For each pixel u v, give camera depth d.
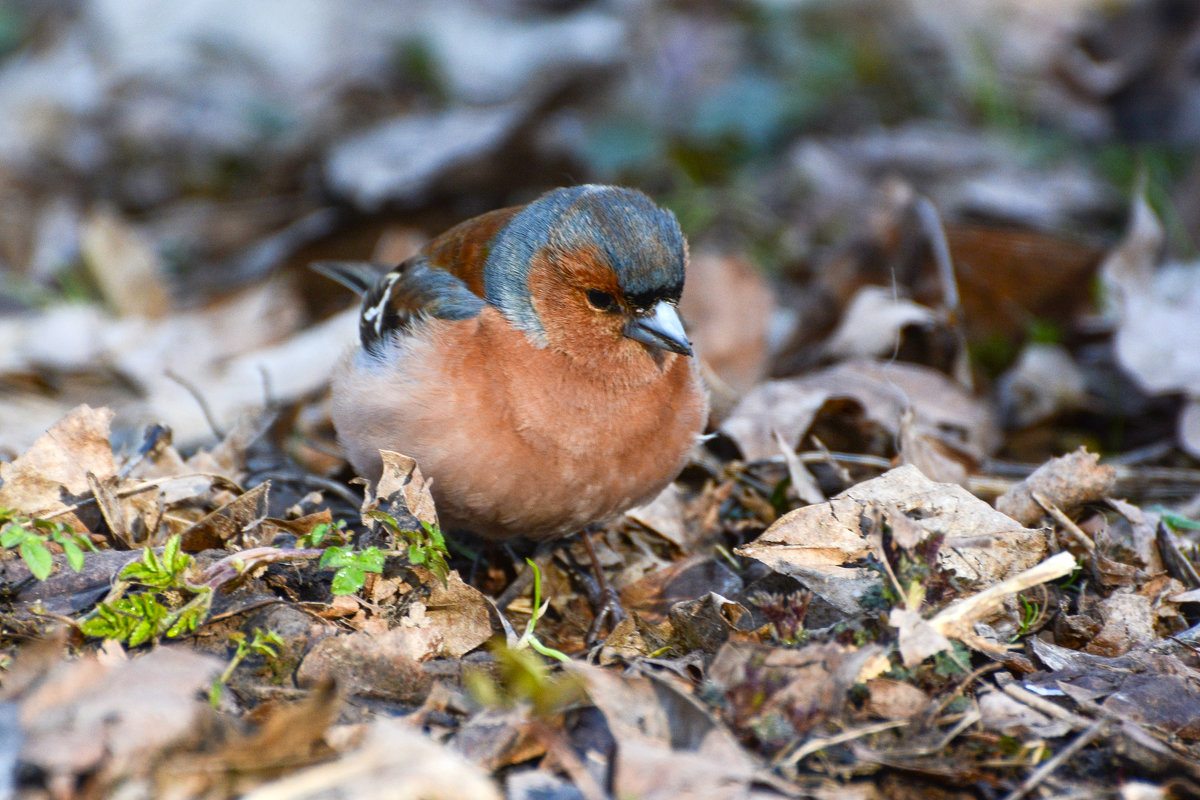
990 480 8.40
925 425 9.00
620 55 16.31
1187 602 6.70
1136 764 5.32
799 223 14.66
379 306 7.94
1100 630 6.40
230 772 4.78
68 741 4.66
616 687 5.38
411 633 6.08
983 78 16.80
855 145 15.77
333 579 6.37
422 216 14.35
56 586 6.12
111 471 6.80
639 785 4.90
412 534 6.20
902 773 5.24
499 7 18.66
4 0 20.53
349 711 5.45
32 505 6.59
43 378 11.17
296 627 5.85
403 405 6.92
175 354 11.80
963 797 5.15
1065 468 7.32
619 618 7.25
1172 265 11.73
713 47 16.55
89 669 5.05
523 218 7.26
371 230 14.12
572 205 7.05
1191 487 8.87
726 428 8.67
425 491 6.48
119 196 16.52
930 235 10.62
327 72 17.97
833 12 17.53
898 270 10.90
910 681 5.56
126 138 17.33
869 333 9.96
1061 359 10.62
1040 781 5.22
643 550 8.00
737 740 5.25
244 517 6.67
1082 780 5.26
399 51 18.11
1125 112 15.96
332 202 14.47
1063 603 6.64
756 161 15.74
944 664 5.62
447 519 7.39
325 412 10.30
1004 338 11.35
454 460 6.91
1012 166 15.42
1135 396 10.31
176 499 7.19
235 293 13.24
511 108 15.11
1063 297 11.23
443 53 17.72
